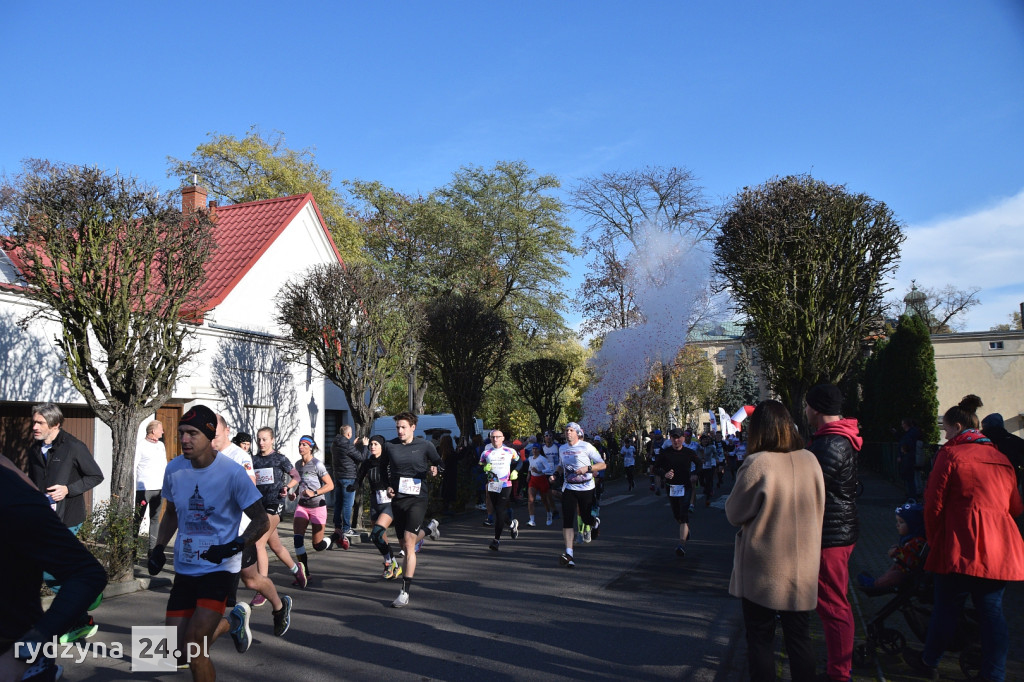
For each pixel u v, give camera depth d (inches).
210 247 394.0
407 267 1379.2
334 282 581.6
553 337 1441.9
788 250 539.8
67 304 343.0
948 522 189.3
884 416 1089.4
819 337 524.4
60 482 293.1
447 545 482.3
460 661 226.1
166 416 559.2
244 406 633.0
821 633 253.4
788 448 164.7
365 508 604.1
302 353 636.1
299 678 211.2
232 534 177.0
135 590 339.9
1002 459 189.0
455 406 796.6
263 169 1243.8
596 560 410.6
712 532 525.7
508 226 1385.3
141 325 359.9
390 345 619.2
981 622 187.8
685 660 227.3
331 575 374.0
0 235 342.0
